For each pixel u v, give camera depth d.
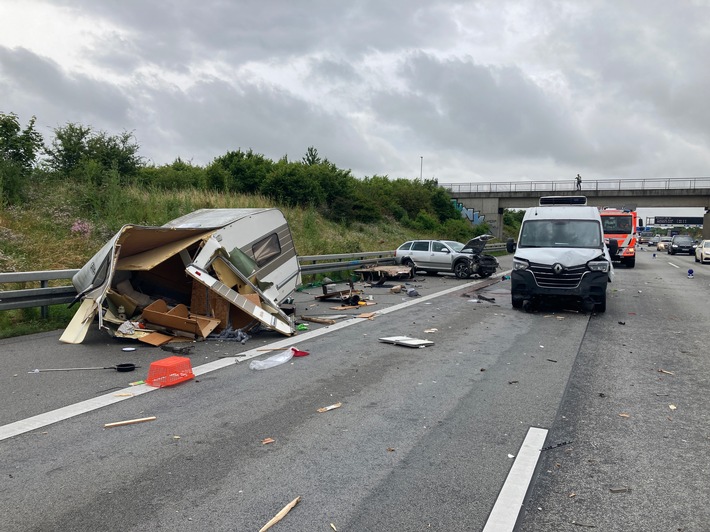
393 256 24.45
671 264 33.09
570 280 12.20
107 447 4.70
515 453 4.61
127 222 17.98
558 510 3.69
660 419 5.48
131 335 8.72
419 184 56.62
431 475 4.18
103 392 6.25
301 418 5.45
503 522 3.51
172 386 6.50
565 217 13.95
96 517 3.55
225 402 5.94
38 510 3.64
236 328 9.74
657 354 8.40
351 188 39.34
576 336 9.79
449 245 22.19
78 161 22.38
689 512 3.67
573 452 4.66
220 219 10.69
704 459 4.53
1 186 16.25
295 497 3.83
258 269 10.81
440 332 10.12
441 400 6.05
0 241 13.89
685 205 51.53
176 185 27.02
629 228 28.81
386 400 6.04
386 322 11.16
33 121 19.56
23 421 5.30
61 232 15.92
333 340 9.31
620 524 3.52
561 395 6.26
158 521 3.50
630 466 4.39
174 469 4.27
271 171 34.22
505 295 15.91
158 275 10.27
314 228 28.50
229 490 3.93
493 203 58.12
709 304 14.26
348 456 4.53
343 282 19.22
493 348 8.76
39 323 9.98
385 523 3.49
